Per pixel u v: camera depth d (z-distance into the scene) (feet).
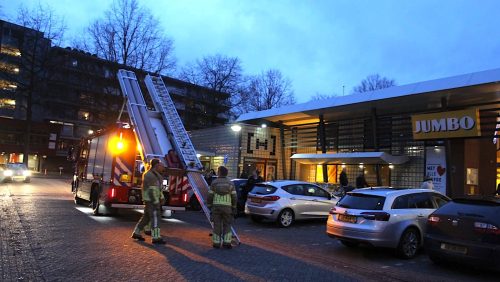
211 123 180.14
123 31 127.95
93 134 51.37
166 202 42.75
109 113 132.46
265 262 26.03
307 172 90.58
